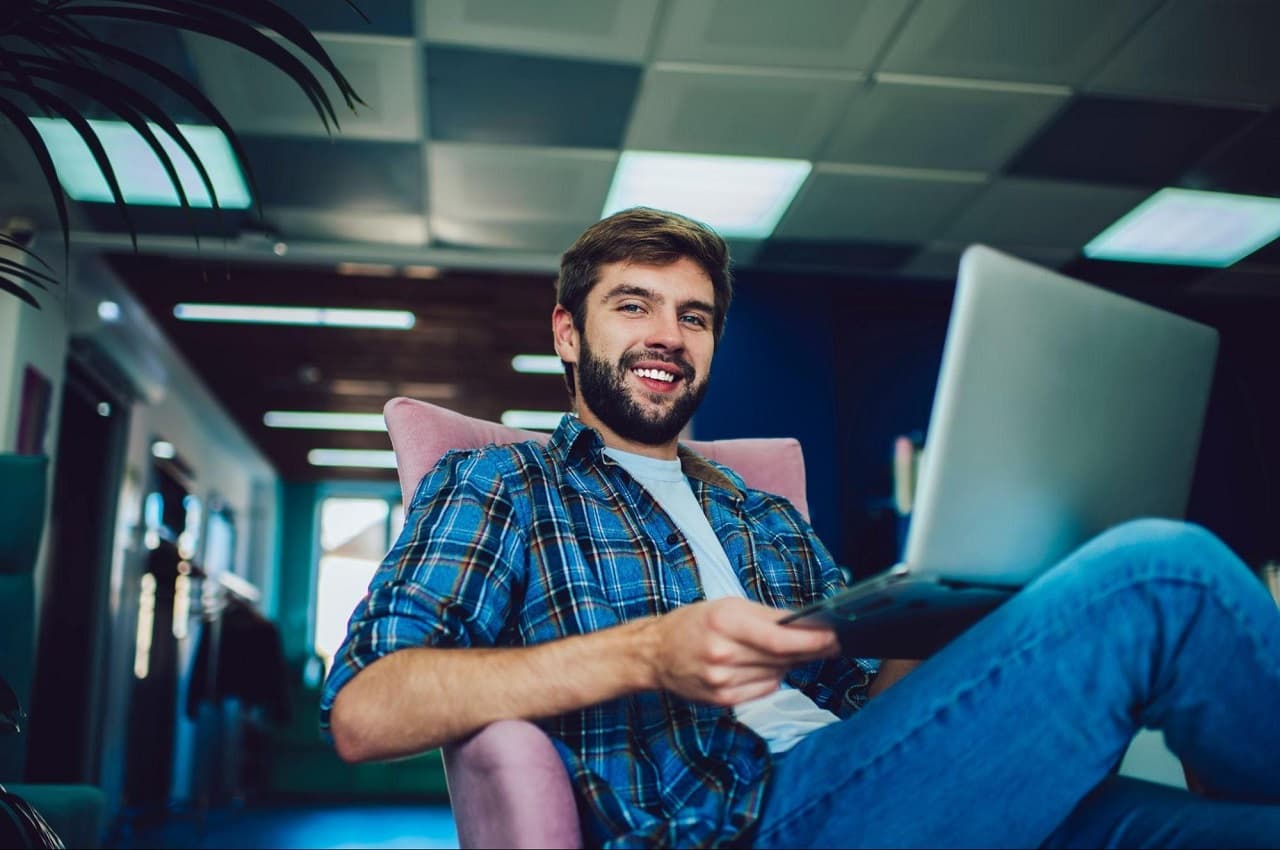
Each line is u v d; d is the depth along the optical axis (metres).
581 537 1.21
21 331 4.54
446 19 3.33
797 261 5.43
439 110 3.85
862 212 4.80
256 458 10.34
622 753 1.06
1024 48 3.56
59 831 1.73
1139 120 4.04
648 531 1.26
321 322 6.43
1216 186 4.56
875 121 4.00
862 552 5.57
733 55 3.57
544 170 4.33
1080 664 0.86
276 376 7.61
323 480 11.88
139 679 6.83
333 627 11.88
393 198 4.52
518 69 3.61
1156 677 0.86
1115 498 0.95
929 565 0.82
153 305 6.12
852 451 5.70
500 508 1.18
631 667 0.93
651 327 1.39
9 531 1.93
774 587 1.36
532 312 6.28
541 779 0.90
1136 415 0.94
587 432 1.32
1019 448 0.86
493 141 4.08
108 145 3.98
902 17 3.39
